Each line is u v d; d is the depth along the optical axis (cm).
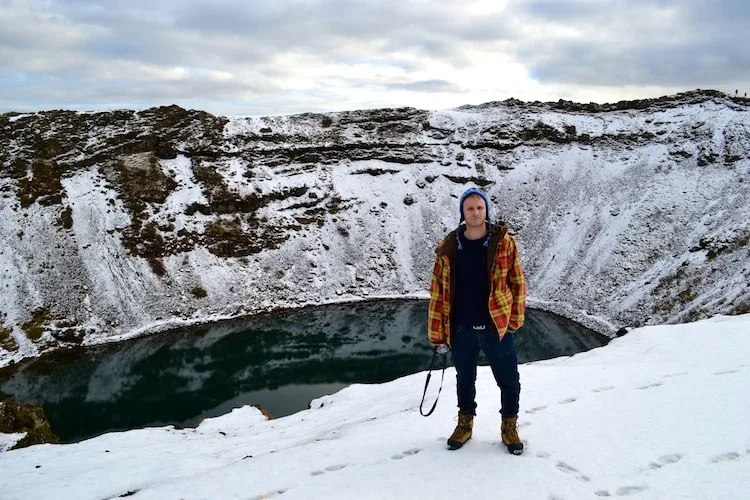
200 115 5922
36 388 3253
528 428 517
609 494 382
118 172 5103
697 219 4788
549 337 4034
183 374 3469
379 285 5400
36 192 4669
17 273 4128
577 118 6794
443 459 458
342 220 5844
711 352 880
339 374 3453
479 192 414
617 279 4625
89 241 4547
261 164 5909
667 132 6091
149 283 4559
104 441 1132
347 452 502
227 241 5138
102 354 3794
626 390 635
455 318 442
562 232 5556
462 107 7619
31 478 829
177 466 754
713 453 435
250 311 4741
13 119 5088
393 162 6494
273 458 509
